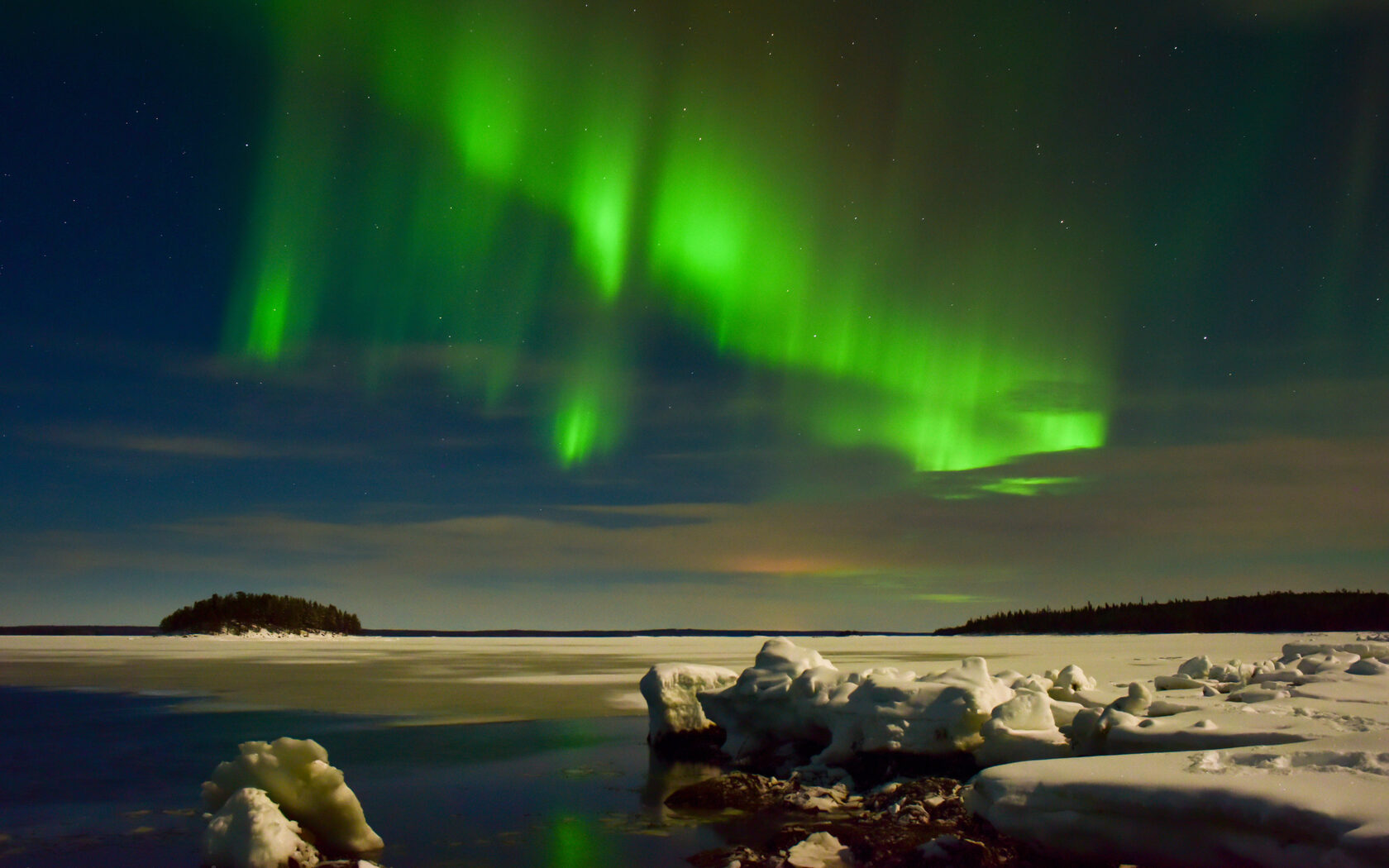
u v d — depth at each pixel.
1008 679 17.00
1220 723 10.95
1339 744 9.38
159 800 13.94
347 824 11.02
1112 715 11.56
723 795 13.77
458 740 20.00
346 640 91.88
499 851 11.17
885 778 14.08
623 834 11.95
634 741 19.88
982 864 9.16
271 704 26.70
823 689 16.12
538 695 29.08
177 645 69.44
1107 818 8.57
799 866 9.96
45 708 26.11
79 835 11.89
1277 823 7.42
